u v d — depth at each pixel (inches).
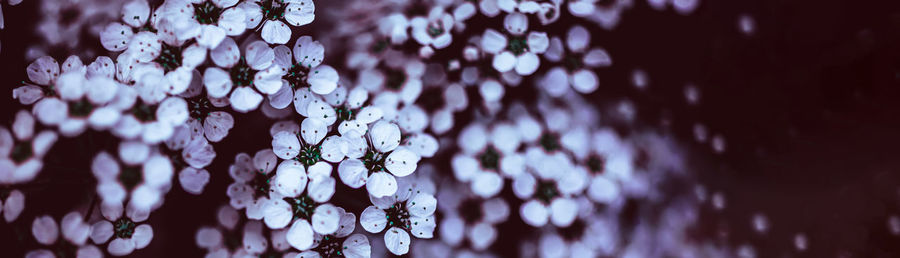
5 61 6.3
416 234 6.0
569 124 6.9
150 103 5.7
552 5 6.5
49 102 5.6
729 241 7.5
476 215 6.8
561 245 6.9
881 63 7.6
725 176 7.7
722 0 7.5
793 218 7.6
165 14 5.8
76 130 5.5
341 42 6.8
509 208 6.9
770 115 7.7
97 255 5.8
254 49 5.9
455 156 6.7
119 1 6.4
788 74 7.6
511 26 6.5
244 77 5.9
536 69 6.6
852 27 7.7
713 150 7.6
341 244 6.0
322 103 6.0
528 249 6.8
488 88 6.8
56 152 5.9
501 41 6.5
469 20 6.7
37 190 5.9
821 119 7.7
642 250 7.2
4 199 5.7
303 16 6.1
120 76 5.8
